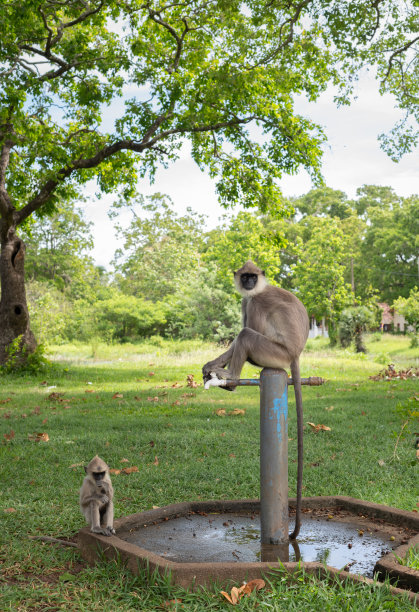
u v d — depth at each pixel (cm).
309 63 1859
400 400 1348
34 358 2006
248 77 1792
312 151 2020
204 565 411
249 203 2277
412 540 454
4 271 2006
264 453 486
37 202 1995
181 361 2697
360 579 394
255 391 1611
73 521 560
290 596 384
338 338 3794
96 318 4709
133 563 433
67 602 395
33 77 1625
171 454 827
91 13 1719
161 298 5372
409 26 1875
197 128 1980
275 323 503
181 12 1847
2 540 508
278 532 481
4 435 934
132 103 1903
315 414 1147
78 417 1141
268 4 1686
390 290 6331
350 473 723
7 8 1559
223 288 4159
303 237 6294
